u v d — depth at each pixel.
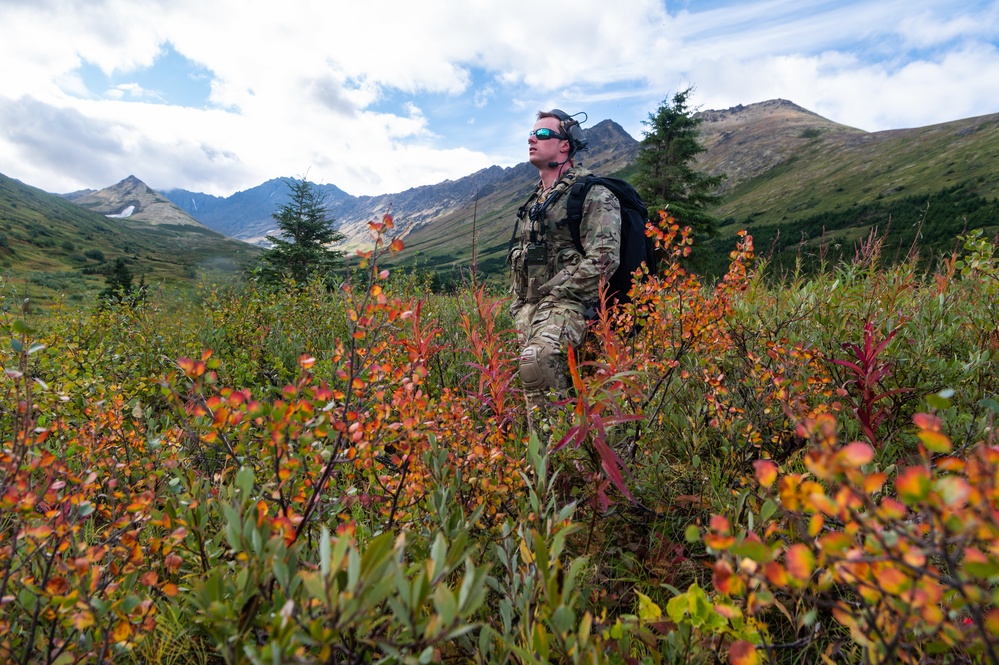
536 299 3.59
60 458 1.60
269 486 1.28
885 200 141.38
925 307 3.03
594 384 1.61
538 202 3.69
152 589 1.36
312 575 0.76
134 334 4.55
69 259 159.12
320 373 2.81
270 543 0.92
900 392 2.16
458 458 1.72
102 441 1.80
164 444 1.90
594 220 3.35
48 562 1.19
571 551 1.76
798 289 3.66
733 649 0.79
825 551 0.63
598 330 2.47
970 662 0.95
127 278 39.56
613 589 1.66
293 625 0.77
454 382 3.08
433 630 0.72
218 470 2.16
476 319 3.19
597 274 3.22
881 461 1.80
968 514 0.55
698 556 1.67
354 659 1.02
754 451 2.01
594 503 1.81
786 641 1.36
